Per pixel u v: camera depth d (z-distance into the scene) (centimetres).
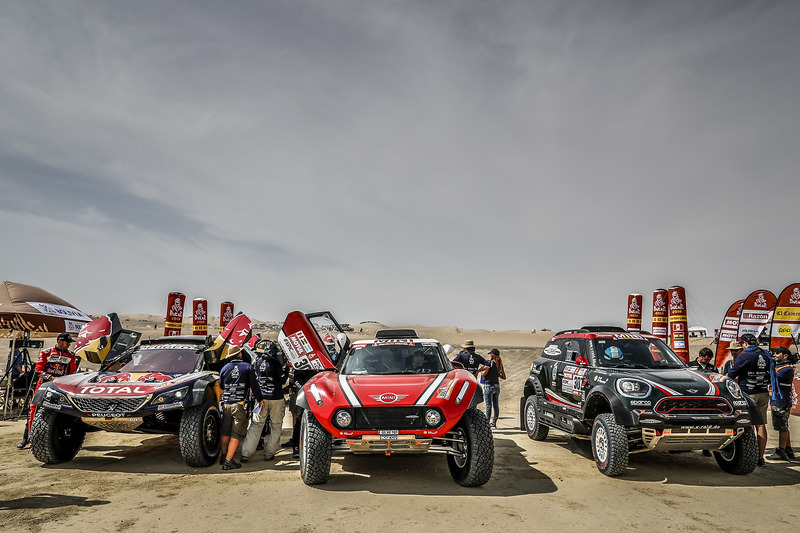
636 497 563
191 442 693
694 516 499
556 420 864
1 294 1224
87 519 482
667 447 647
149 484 614
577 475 667
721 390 664
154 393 689
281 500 541
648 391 659
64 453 741
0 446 863
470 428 585
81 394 691
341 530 452
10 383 1184
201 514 496
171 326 1738
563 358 902
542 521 478
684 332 1603
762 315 1337
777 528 467
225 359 827
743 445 662
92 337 868
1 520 479
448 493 569
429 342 769
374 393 595
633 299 1873
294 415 825
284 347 780
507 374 2708
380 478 636
